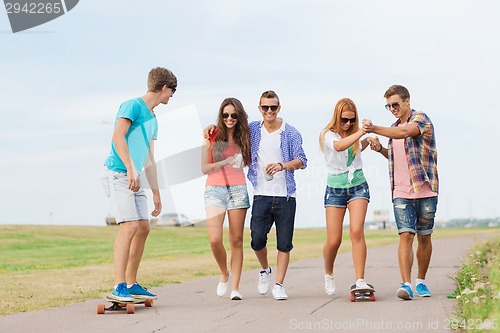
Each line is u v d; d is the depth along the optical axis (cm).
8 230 4156
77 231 4384
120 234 740
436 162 798
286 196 797
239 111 783
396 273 1136
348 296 834
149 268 1336
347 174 796
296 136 802
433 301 760
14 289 971
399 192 794
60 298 865
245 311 713
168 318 677
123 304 736
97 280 1106
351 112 793
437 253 1666
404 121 800
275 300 802
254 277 1119
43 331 611
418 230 801
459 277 927
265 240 815
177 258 1716
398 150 798
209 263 1486
